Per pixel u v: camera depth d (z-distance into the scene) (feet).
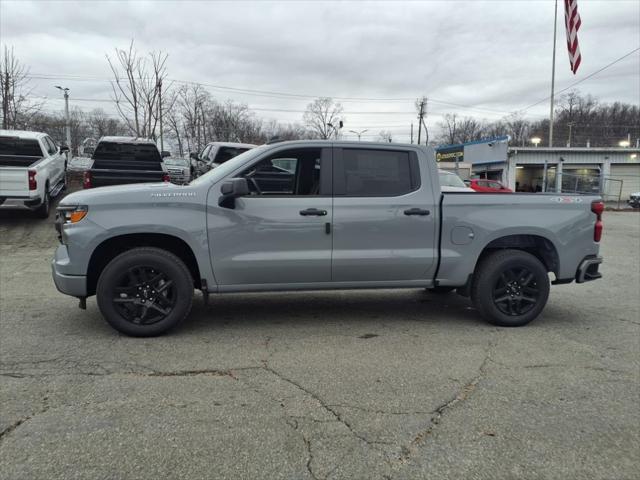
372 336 15.98
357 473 8.68
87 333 15.62
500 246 17.71
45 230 36.78
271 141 17.29
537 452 9.44
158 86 68.18
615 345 15.53
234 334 15.92
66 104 126.11
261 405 11.05
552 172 116.06
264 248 15.72
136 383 12.06
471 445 9.62
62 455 8.98
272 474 8.61
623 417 10.84
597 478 8.69
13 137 40.14
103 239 14.84
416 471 8.78
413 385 12.26
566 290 23.90
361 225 16.19
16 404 10.84
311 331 16.40
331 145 16.34
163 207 15.12
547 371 13.32
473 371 13.23
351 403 11.23
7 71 70.49
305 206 15.87
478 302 17.13
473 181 70.90
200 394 11.53
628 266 30.89
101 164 40.81
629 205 96.43
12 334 15.43
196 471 8.64
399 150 16.71
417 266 16.70
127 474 8.50
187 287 15.34
